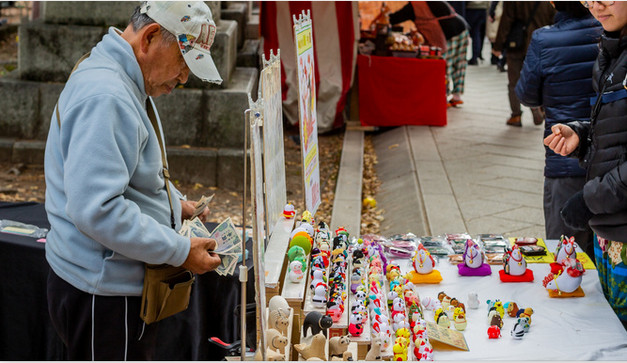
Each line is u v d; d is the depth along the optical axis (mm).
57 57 7598
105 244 2193
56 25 7562
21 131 7652
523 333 2740
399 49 9469
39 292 3211
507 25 8867
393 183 7418
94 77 2230
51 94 7570
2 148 7484
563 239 3293
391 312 2791
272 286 2512
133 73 2322
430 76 9367
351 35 9258
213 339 2449
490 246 3574
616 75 3029
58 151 2340
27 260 3170
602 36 3143
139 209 2254
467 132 9117
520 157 7910
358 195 6855
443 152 8141
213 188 7434
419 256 3223
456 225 5816
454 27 10250
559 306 3004
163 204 2482
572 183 4078
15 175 7207
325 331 2475
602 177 3016
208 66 2383
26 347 3299
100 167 2135
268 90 2812
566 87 4117
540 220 5949
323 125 9469
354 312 2477
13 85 7551
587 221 3119
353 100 9680
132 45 2336
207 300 3105
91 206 2115
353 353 2422
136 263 2387
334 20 9227
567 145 3393
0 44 11742
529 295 3111
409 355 2508
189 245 2326
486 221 5910
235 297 3057
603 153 3094
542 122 9188
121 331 2408
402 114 9539
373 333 2457
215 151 7422
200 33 2342
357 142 9023
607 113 3064
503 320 2875
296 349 2326
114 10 7492
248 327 2346
